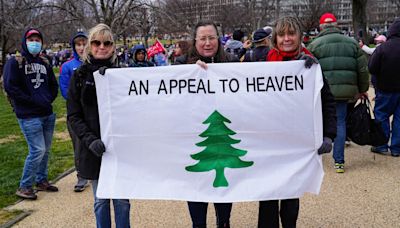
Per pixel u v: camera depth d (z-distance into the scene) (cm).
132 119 357
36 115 536
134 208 502
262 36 642
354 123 584
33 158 541
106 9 1753
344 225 434
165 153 358
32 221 478
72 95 356
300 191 349
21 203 535
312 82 346
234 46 916
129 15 2231
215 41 368
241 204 496
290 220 368
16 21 2080
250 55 657
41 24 2073
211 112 352
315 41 600
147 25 2673
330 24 600
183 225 450
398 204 484
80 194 565
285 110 348
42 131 549
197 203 369
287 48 362
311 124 348
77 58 566
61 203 532
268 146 352
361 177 583
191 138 355
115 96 355
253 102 348
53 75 570
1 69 2267
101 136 359
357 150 729
